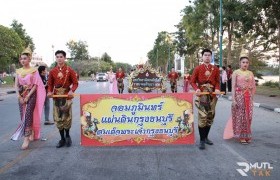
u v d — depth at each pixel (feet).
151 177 19.90
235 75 28.48
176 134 26.99
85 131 27.04
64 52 26.99
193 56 216.54
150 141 26.91
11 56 185.78
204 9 121.19
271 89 103.65
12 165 22.72
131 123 26.84
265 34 102.53
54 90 27.12
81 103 26.91
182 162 22.95
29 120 27.25
